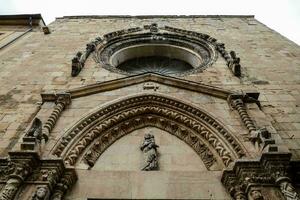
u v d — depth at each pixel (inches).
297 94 367.6
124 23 629.9
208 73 413.4
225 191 241.4
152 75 368.2
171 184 246.5
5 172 237.5
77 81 390.9
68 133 273.6
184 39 540.4
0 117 326.0
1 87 384.5
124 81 357.4
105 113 307.4
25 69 431.8
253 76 408.5
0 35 594.9
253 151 255.6
